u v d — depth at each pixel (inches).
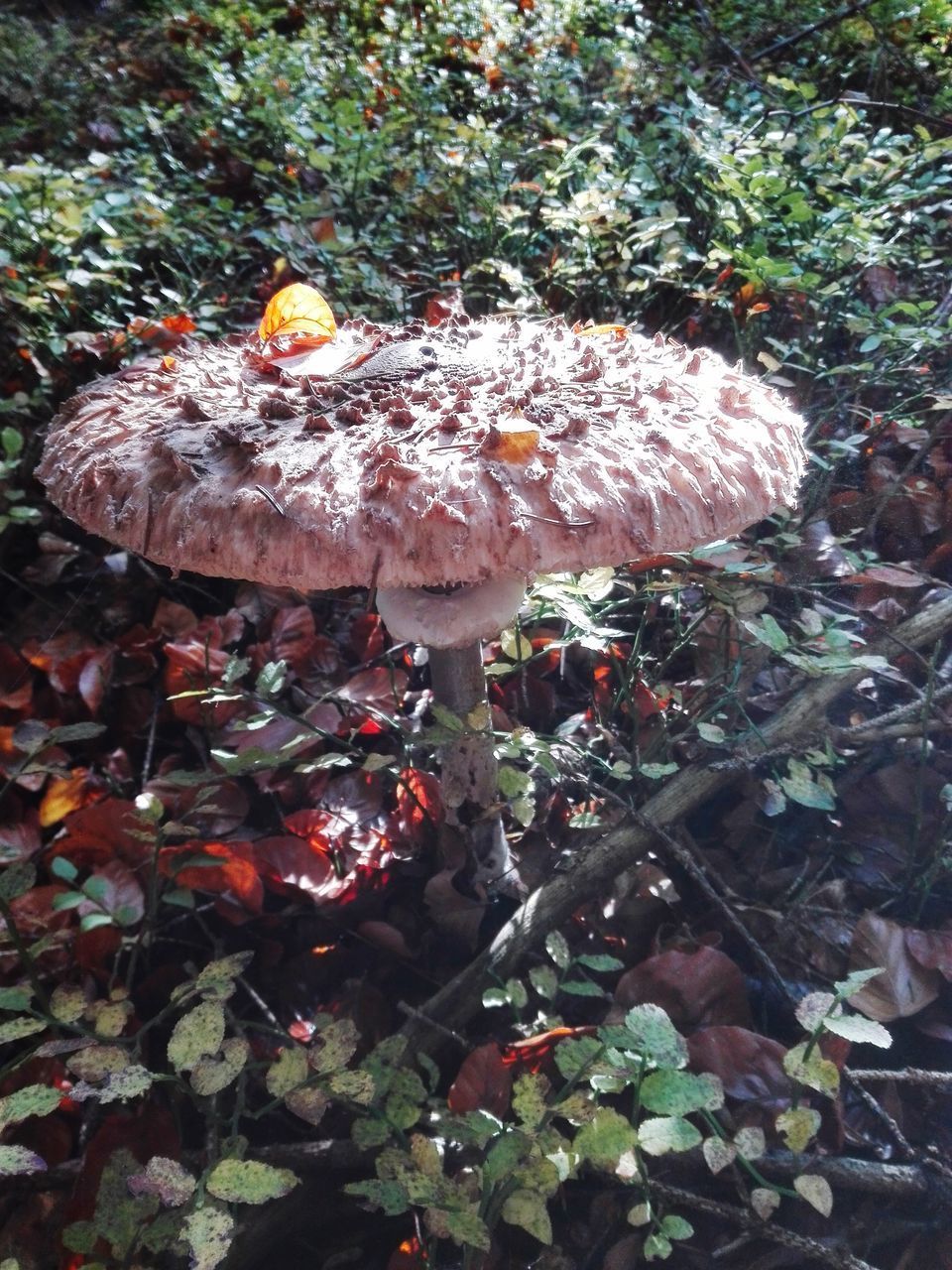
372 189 23.3
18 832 14.1
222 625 17.0
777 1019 12.0
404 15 31.9
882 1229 10.0
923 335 15.1
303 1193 10.3
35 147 30.3
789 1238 9.4
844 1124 10.4
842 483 17.8
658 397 9.8
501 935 12.1
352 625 17.7
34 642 17.5
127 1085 8.4
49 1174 10.5
